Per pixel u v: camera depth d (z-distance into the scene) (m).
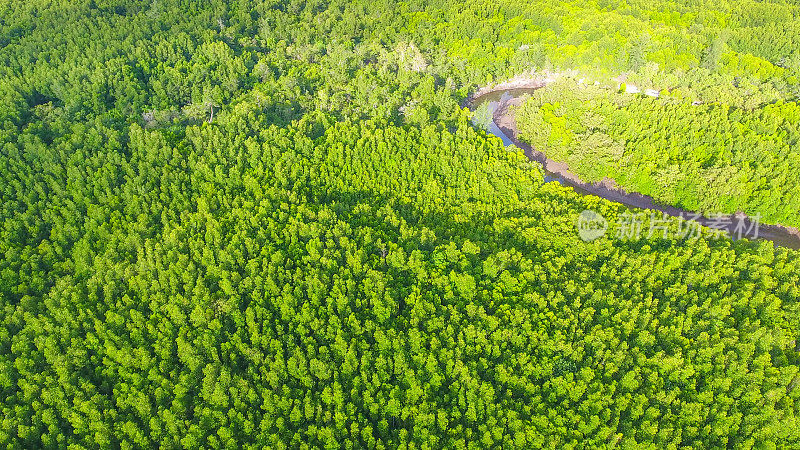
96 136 100.00
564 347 68.00
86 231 85.50
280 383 64.88
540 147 120.06
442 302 74.50
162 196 89.06
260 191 91.12
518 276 77.06
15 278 77.25
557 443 60.56
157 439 60.31
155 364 65.94
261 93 117.81
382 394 63.44
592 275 81.31
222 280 74.25
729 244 88.44
